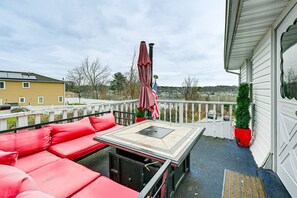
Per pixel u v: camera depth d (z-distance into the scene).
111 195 1.39
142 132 2.34
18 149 2.04
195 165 2.76
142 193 0.96
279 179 2.29
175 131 2.40
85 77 17.81
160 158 1.57
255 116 3.70
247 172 2.54
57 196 1.36
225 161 2.91
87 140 2.68
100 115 3.87
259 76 3.32
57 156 2.21
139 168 1.86
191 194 2.02
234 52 4.12
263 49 2.99
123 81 13.44
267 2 1.89
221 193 2.04
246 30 2.70
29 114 2.80
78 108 3.57
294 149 1.94
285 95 2.19
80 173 1.70
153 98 3.12
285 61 2.18
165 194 1.37
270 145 2.54
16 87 21.02
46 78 24.48
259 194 2.01
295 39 1.91
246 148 3.51
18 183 1.00
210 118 5.48
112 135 2.21
